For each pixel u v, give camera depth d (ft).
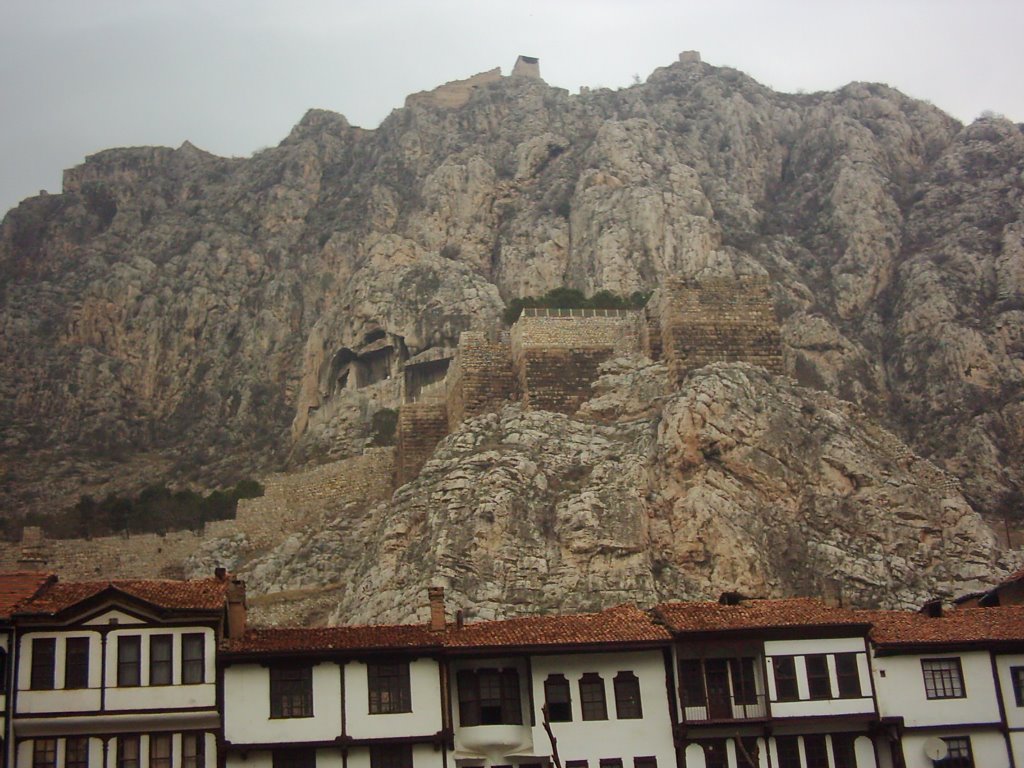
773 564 347.56
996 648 238.07
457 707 221.46
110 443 619.67
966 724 232.73
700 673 229.66
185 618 214.69
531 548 344.08
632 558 341.00
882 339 547.90
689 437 364.58
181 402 650.84
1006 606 256.52
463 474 364.17
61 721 206.59
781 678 231.91
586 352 420.36
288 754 211.82
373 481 440.04
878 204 611.06
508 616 328.08
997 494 460.55
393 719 215.72
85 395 636.07
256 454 598.34
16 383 638.94
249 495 472.85
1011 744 232.53
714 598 336.29
